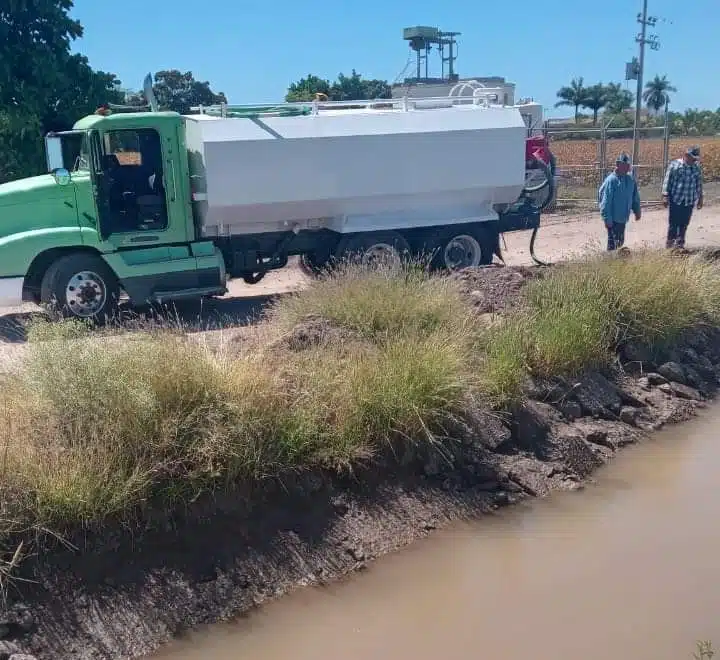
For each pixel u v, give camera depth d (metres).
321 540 5.82
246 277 12.36
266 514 5.79
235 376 6.12
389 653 4.81
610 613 5.06
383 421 6.53
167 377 5.82
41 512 4.95
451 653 4.77
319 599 5.38
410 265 10.73
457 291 9.06
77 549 5.05
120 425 5.46
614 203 12.60
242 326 10.39
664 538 6.01
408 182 12.21
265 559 5.55
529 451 7.29
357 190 11.89
